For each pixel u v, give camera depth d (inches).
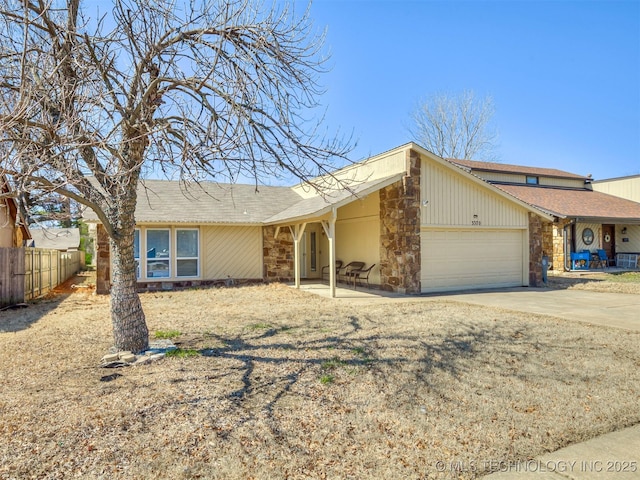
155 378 188.9
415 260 499.8
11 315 375.6
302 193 748.6
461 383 184.2
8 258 427.2
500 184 950.4
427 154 503.2
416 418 150.6
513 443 134.0
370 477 114.6
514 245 584.4
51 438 131.8
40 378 190.1
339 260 661.9
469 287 548.7
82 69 170.2
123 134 200.5
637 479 114.5
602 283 599.5
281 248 659.4
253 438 134.6
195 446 128.9
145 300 457.4
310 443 132.4
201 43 202.8
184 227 597.3
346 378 189.0
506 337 264.1
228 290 549.0
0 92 151.2
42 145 145.3
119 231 219.9
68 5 184.9
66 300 479.5
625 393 174.7
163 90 213.5
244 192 735.7
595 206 877.8
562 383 185.3
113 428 139.2
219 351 233.9
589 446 133.3
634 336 268.2
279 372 196.7
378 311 365.4
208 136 173.8
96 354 230.1
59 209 251.9
